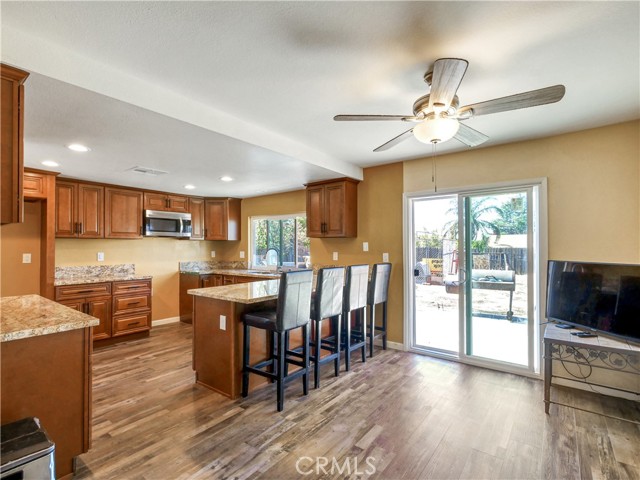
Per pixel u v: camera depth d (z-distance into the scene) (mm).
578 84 2102
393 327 4027
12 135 1562
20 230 3801
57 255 4375
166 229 5137
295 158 3246
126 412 2465
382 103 2371
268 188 4988
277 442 2088
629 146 2729
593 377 2848
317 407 2539
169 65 1876
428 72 1951
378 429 2238
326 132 2953
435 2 1389
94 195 4379
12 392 1608
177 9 1420
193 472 1814
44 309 2104
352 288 3398
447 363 3508
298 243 5312
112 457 1937
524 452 2002
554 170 3049
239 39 1641
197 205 5660
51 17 1467
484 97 2277
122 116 2184
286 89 2162
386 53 1763
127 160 3299
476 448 2039
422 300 3992
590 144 2889
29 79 1676
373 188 4215
